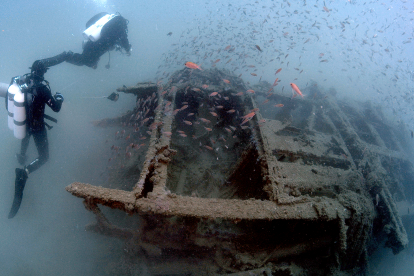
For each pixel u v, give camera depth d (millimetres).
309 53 24141
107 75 11531
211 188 4828
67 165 6027
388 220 4289
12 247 4598
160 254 3551
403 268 5477
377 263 5324
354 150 5559
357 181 4207
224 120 6414
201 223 3646
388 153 6062
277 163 3838
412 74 11875
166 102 4859
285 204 3072
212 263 3615
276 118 7309
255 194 4457
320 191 4176
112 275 3771
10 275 4211
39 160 4309
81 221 5098
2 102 8617
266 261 3486
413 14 44562
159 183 3025
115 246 4453
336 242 3467
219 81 7039
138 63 13586
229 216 2738
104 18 5320
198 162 5609
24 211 5250
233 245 3596
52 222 5070
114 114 8297
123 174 4926
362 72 20469
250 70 14531
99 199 2645
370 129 6949
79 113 7930
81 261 4332
